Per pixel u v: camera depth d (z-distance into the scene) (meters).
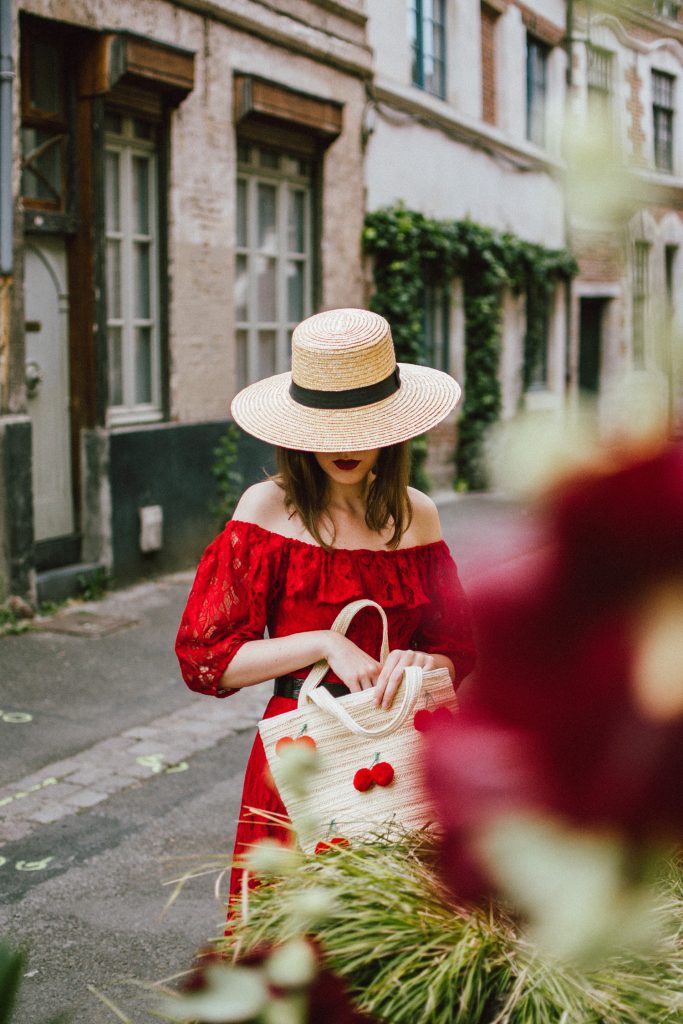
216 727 5.01
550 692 0.27
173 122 7.64
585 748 0.27
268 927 1.09
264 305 9.09
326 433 1.84
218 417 8.32
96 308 7.09
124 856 3.69
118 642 6.20
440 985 0.88
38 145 6.79
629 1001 0.76
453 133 11.55
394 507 1.95
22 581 6.49
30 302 6.84
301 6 8.93
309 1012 0.46
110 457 7.21
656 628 0.27
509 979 0.88
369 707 1.73
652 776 0.26
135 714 5.14
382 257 10.41
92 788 4.27
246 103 8.17
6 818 3.99
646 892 0.27
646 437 0.28
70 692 5.39
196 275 8.00
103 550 7.25
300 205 9.50
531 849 0.27
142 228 7.64
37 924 3.22
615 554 0.27
